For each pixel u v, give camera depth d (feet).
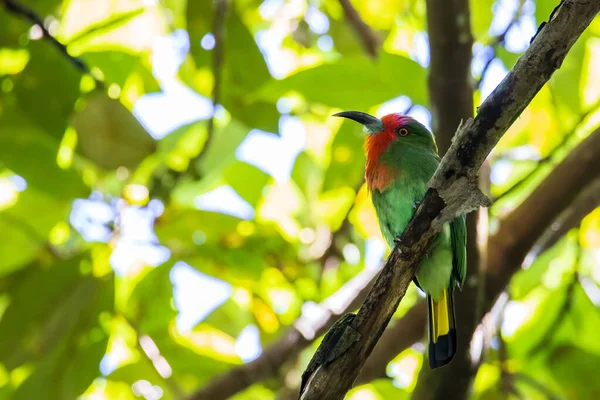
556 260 35.42
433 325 27.09
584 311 30.86
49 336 25.25
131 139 24.80
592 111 30.45
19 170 27.17
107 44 33.37
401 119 30.81
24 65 28.27
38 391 26.04
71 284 25.70
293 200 38.91
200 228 28.96
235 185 35.42
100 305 25.72
